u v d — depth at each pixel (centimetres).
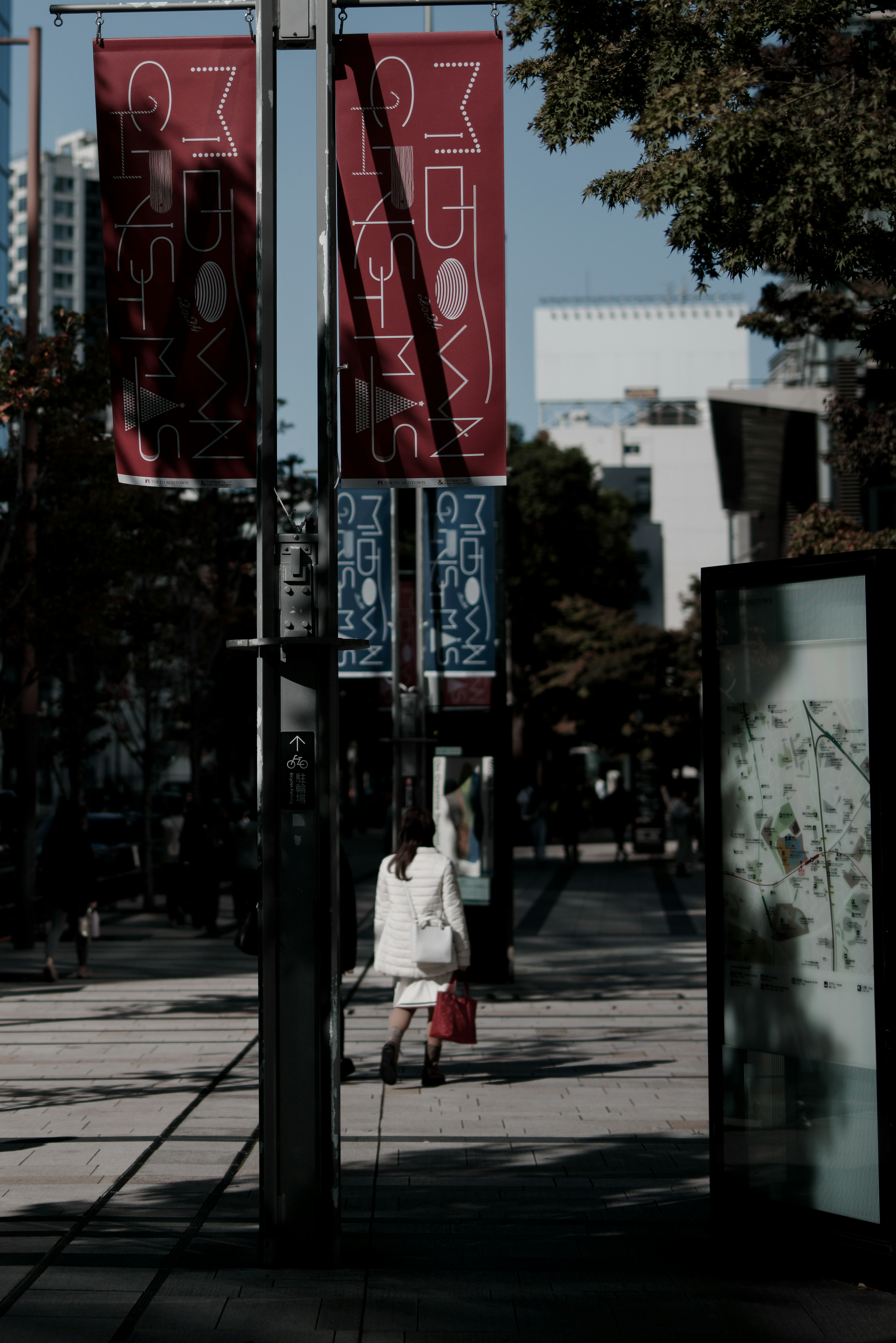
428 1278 559
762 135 716
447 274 641
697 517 10556
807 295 1328
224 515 2644
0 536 1709
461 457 640
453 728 1494
